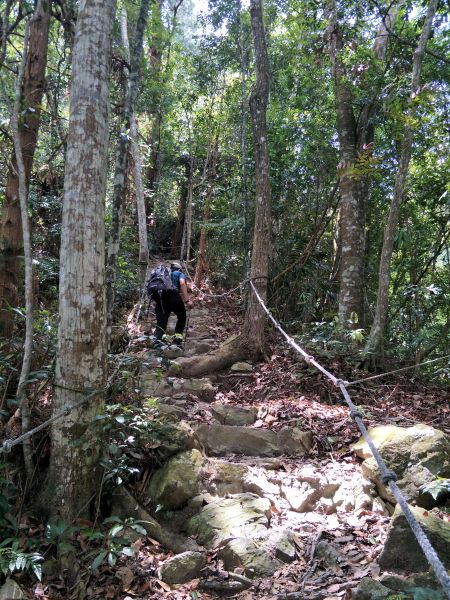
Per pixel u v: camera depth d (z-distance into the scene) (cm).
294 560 318
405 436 408
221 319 926
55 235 774
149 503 378
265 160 704
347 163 665
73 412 352
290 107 1031
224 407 530
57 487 354
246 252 948
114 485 379
